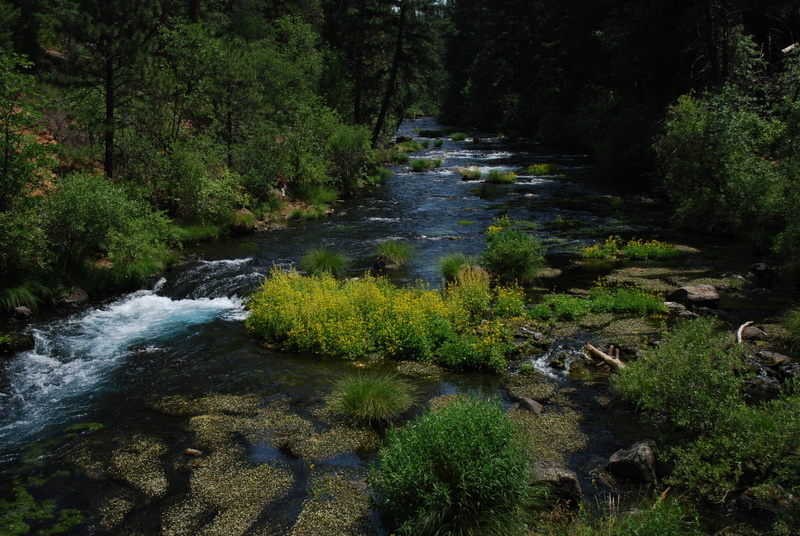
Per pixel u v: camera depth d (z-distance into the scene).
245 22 38.44
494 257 14.73
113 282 14.27
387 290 12.37
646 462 6.48
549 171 33.66
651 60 31.89
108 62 17.45
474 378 9.35
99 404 8.59
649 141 28.30
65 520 5.90
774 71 24.62
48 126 20.06
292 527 5.73
